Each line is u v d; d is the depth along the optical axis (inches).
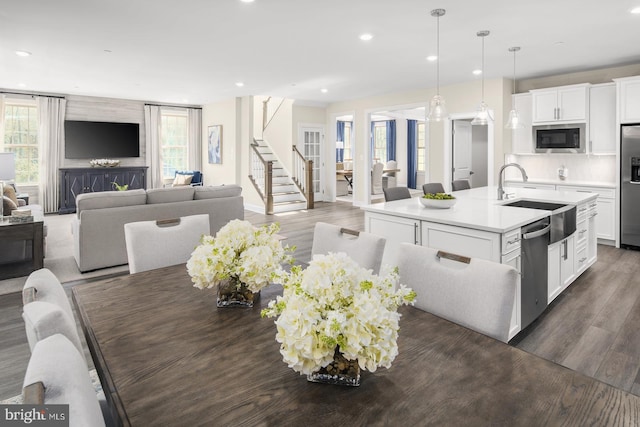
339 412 34.3
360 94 337.1
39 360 31.1
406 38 177.2
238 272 55.1
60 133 330.0
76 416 28.5
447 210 128.0
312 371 36.7
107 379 39.6
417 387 37.9
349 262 41.7
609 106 221.9
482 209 129.4
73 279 161.2
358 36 174.4
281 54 204.1
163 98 356.8
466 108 282.8
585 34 172.7
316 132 402.0
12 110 317.4
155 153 378.9
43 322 39.0
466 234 107.1
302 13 147.2
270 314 40.2
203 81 275.7
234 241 57.4
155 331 50.5
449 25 160.4
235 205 212.8
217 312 56.5
